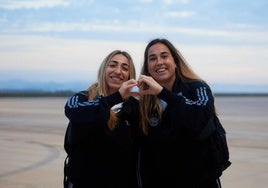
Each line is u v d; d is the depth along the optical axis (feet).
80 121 5.31
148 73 6.17
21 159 18.67
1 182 13.44
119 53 6.09
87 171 5.57
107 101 5.45
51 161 18.17
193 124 5.23
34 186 12.84
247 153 20.40
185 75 6.06
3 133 30.60
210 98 5.52
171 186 5.63
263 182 13.79
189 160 5.49
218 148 5.55
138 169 5.75
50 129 34.04
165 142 5.49
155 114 5.61
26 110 71.36
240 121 44.24
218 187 5.65
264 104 126.41
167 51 5.94
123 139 5.57
